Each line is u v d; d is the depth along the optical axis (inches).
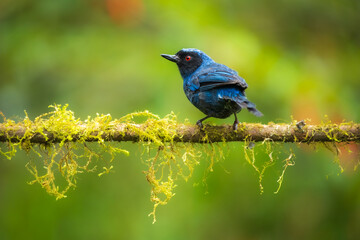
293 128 322.3
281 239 480.4
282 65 515.8
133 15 521.7
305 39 601.0
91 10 548.1
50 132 304.8
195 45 513.7
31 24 539.8
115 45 523.2
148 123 314.7
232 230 478.6
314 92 495.2
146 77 494.6
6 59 524.1
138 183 480.1
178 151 326.3
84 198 467.5
